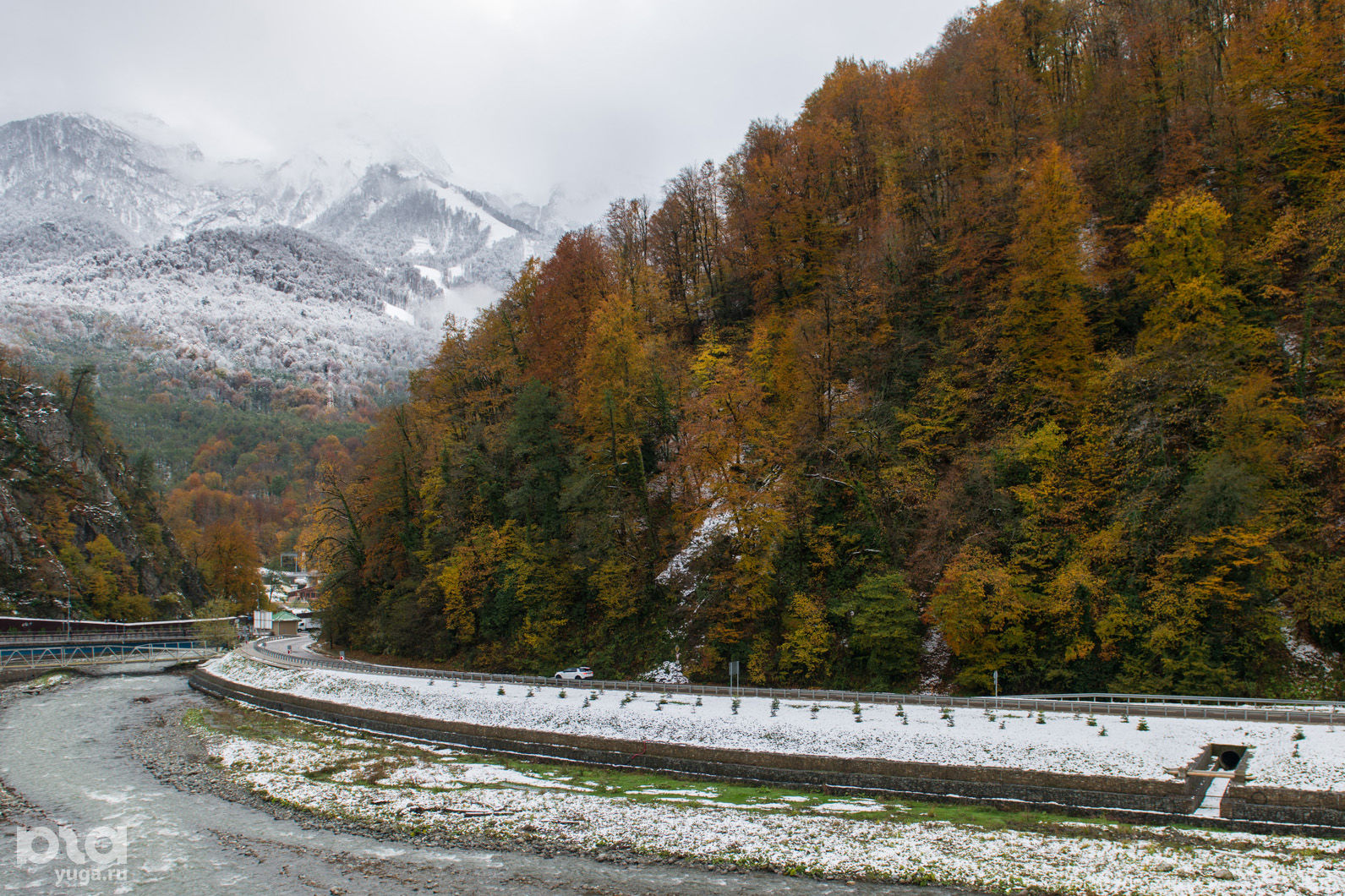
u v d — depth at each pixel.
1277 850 30.92
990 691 51.06
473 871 33.31
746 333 85.12
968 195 70.50
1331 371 51.06
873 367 69.75
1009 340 61.44
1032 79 82.69
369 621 91.88
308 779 47.50
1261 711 39.09
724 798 41.56
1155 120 70.12
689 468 70.31
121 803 43.16
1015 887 29.94
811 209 80.44
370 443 101.44
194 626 114.56
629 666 65.50
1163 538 49.47
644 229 102.12
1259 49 66.38
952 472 59.78
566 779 46.25
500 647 73.75
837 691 50.78
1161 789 35.56
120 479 155.12
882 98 86.81
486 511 82.75
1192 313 55.00
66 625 109.00
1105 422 55.56
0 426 128.50
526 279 100.81
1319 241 53.78
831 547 61.50
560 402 81.75
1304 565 45.97
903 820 36.88
